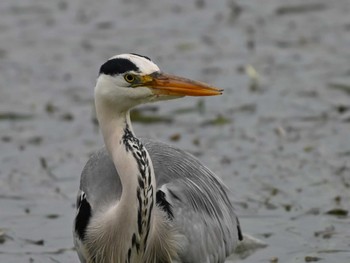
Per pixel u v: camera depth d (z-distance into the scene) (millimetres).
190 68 18734
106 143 9633
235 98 17141
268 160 14398
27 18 22172
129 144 9477
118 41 20609
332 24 21000
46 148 15398
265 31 20812
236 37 20531
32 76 18719
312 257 11422
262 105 16766
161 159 10484
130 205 9492
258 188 13445
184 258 10141
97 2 23375
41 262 11688
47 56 19797
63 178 14195
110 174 10141
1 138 15836
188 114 16625
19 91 17984
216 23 21531
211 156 14672
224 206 10945
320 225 12312
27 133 16062
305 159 14359
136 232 9586
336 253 11578
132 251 9703
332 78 17781
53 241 12266
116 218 9648
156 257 10023
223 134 15617
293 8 22234
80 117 16688
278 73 18266
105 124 9586
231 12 22219
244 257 11648
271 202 13000
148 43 20406
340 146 14773
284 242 11938
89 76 18625
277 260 11484
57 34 21172
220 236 10656
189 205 10203
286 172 13922
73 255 11875
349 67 18297
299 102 16766
